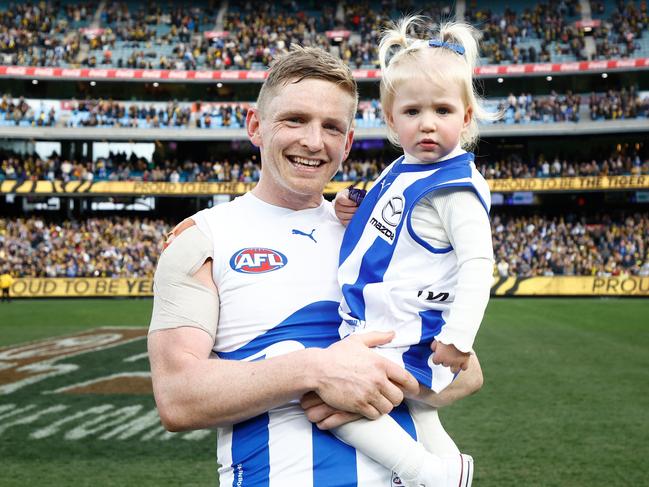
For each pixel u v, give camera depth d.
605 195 39.50
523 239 36.91
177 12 45.25
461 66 2.52
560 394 9.49
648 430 7.48
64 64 40.69
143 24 44.69
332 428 2.14
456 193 2.35
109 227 38.12
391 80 2.56
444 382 2.30
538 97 41.38
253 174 39.97
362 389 2.06
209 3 46.62
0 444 7.03
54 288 33.16
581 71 38.78
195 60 42.00
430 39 2.67
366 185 39.53
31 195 38.94
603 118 38.69
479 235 2.30
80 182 38.28
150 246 36.59
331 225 2.54
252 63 42.19
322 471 2.11
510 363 12.34
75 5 45.34
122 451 6.77
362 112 40.44
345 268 2.40
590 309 24.94
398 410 2.33
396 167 2.57
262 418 2.18
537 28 43.09
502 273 34.03
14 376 11.26
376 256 2.38
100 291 33.31
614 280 32.69
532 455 6.54
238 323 2.25
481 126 39.12
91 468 6.19
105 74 39.75
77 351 14.30
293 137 2.29
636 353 13.59
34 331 18.28
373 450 2.12
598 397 9.28
